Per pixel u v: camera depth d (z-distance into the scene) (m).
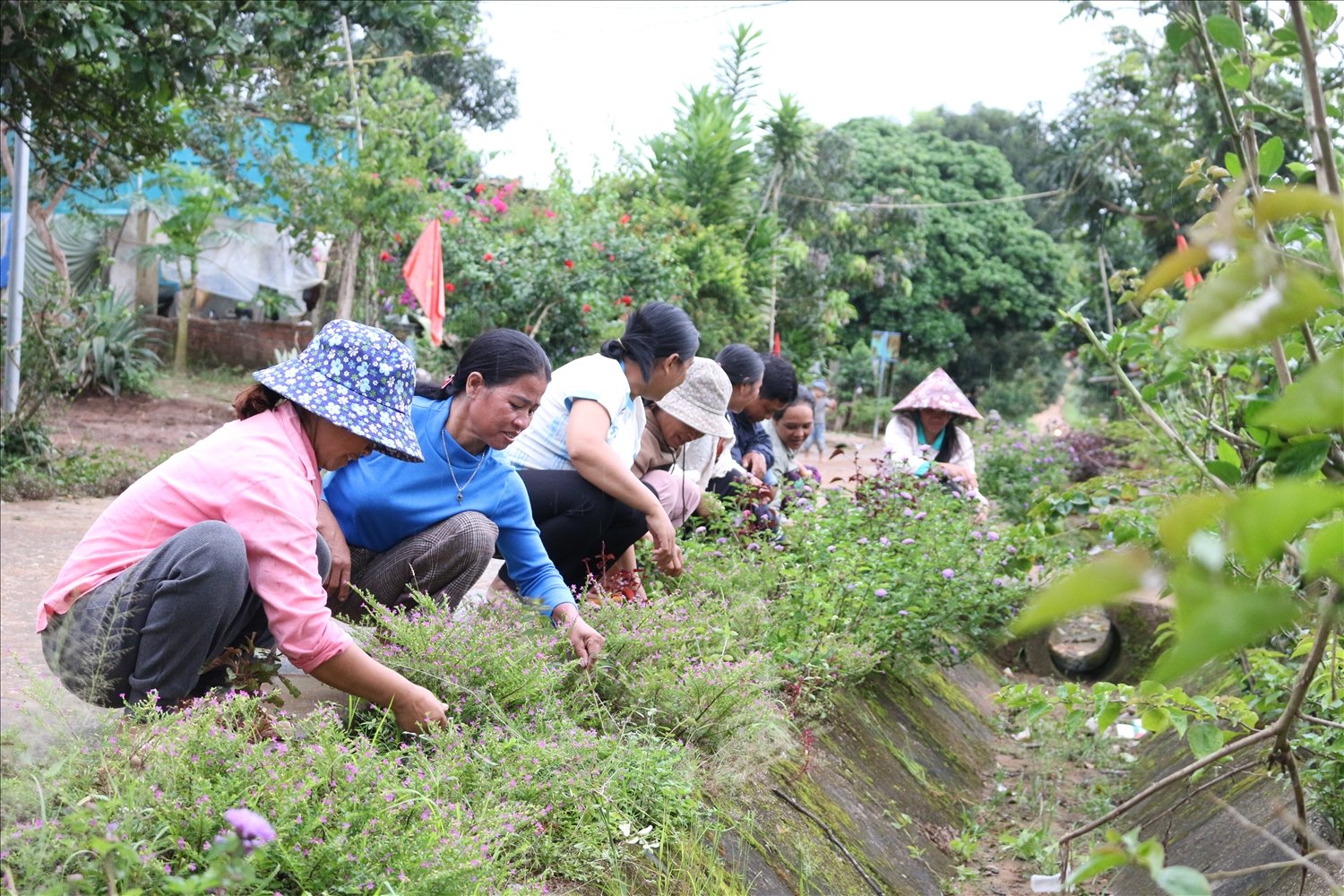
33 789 1.92
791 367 5.98
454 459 3.59
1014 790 5.24
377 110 14.57
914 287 36.56
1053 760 5.70
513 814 2.45
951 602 5.21
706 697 3.39
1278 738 2.22
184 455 2.88
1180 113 17.53
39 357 10.64
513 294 14.35
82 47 7.69
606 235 15.47
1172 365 3.28
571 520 4.18
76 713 2.33
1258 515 0.54
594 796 2.79
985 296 37.19
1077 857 4.32
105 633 2.69
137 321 19.30
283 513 2.75
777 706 3.94
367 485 3.61
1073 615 0.57
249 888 2.04
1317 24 2.29
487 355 3.52
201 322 20.83
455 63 29.89
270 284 21.53
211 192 19.25
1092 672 7.55
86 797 1.96
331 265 18.86
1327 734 3.09
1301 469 1.35
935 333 36.69
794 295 24.75
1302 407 0.58
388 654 3.08
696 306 17.23
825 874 3.37
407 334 16.27
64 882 1.79
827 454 20.98
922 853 4.17
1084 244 22.02
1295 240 2.55
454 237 14.70
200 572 2.64
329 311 19.56
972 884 4.20
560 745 2.86
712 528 5.11
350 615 3.67
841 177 26.83
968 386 38.69
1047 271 37.94
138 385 16.86
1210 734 2.83
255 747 2.26
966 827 4.70
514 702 3.11
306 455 2.90
